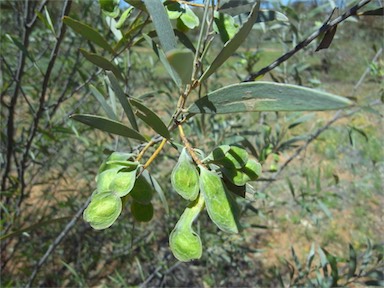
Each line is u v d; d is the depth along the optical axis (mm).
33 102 724
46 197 790
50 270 810
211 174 144
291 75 609
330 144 1593
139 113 148
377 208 1378
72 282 791
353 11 188
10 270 762
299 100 105
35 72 663
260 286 964
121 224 808
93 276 854
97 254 812
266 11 197
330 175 1432
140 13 221
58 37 307
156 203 1035
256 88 121
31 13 422
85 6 503
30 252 719
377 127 1540
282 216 1309
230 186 165
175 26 202
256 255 1147
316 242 1230
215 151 153
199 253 142
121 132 161
